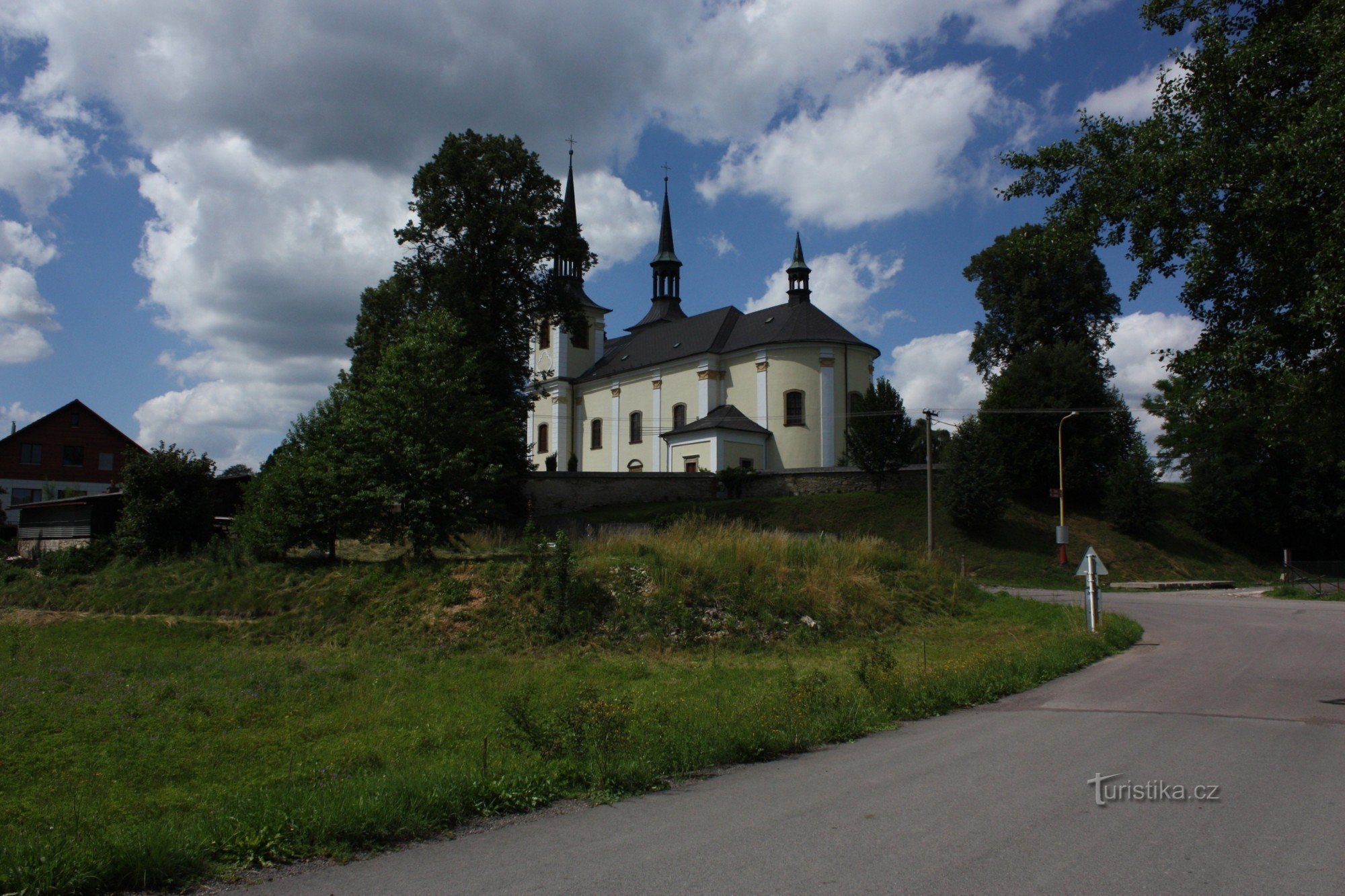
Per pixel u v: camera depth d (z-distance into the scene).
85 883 4.82
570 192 64.94
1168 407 48.59
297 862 5.38
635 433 60.50
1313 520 45.53
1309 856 5.04
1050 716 9.97
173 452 28.61
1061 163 12.47
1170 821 5.76
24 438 56.09
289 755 8.89
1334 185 9.55
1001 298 54.50
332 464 24.25
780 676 13.86
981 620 21.42
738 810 6.41
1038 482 47.28
